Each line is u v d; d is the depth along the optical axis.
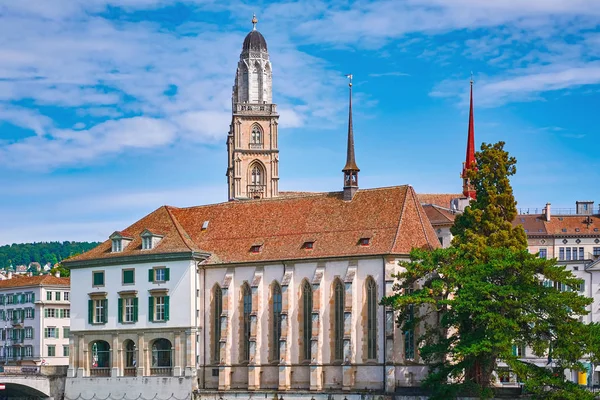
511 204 140.62
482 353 123.69
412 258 134.12
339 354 144.00
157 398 151.38
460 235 140.00
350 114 156.75
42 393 157.12
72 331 159.38
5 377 151.50
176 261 153.50
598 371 157.12
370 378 140.00
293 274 147.75
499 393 125.31
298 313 147.00
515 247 135.75
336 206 153.38
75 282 160.38
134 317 154.88
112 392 154.38
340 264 144.88
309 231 151.50
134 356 155.12
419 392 133.25
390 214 147.12
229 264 152.38
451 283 130.50
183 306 152.00
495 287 121.38
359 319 142.12
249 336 150.50
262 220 157.88
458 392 126.56
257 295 149.50
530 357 164.88
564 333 118.19
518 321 120.75
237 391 146.62
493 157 141.75
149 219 163.25
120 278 156.88
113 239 159.00
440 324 130.62
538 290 121.19
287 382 145.12
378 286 141.38
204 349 153.38
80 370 157.75
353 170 153.88
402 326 139.50
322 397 140.62
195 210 165.62
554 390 117.38
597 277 168.38
